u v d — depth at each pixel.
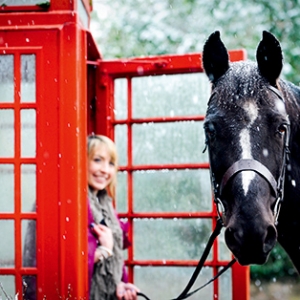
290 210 5.20
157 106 7.16
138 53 13.02
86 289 5.96
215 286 6.89
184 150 7.09
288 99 5.06
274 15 12.86
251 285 14.20
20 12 6.07
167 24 13.09
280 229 5.35
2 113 6.01
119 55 12.98
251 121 4.50
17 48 5.94
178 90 7.12
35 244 5.95
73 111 5.90
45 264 5.88
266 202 4.32
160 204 7.14
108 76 7.17
